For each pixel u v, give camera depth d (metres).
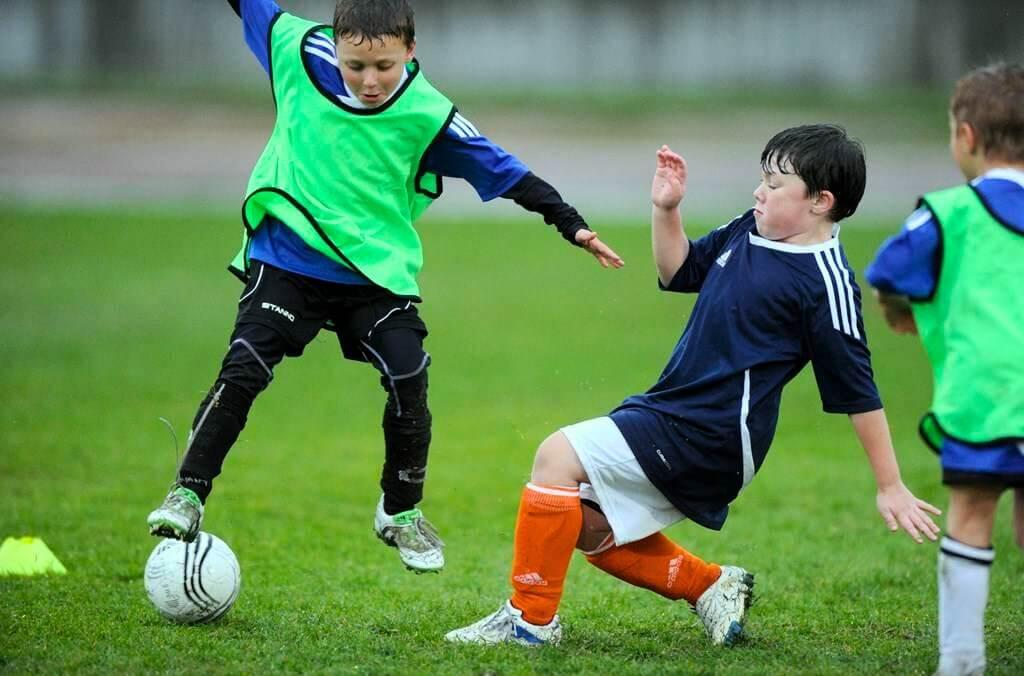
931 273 13.66
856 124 109.12
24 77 117.88
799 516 25.38
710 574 16.61
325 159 16.17
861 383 15.17
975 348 13.38
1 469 27.86
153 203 75.56
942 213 13.66
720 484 15.42
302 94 16.36
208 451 15.62
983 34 127.44
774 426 15.52
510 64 129.25
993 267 13.45
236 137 99.56
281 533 23.64
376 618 17.59
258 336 15.91
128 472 27.91
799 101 119.88
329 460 29.70
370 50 15.71
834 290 15.14
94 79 118.31
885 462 15.19
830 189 15.23
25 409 33.62
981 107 13.86
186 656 15.13
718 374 15.20
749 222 16.11
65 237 64.50
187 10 125.31
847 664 15.21
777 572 21.22
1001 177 13.76
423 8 127.81
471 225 74.56
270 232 16.44
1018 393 13.16
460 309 50.28
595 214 73.75
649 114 112.12
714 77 129.75
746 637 16.58
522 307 50.94
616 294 54.25
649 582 16.48
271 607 18.34
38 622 16.77
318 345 44.44
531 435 32.31
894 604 18.95
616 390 37.28
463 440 31.77
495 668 14.76
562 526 15.33
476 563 22.20
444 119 16.36
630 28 129.25
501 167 16.61
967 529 13.74
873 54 128.88
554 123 107.81
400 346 16.19
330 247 16.02
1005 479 13.23
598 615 18.31
